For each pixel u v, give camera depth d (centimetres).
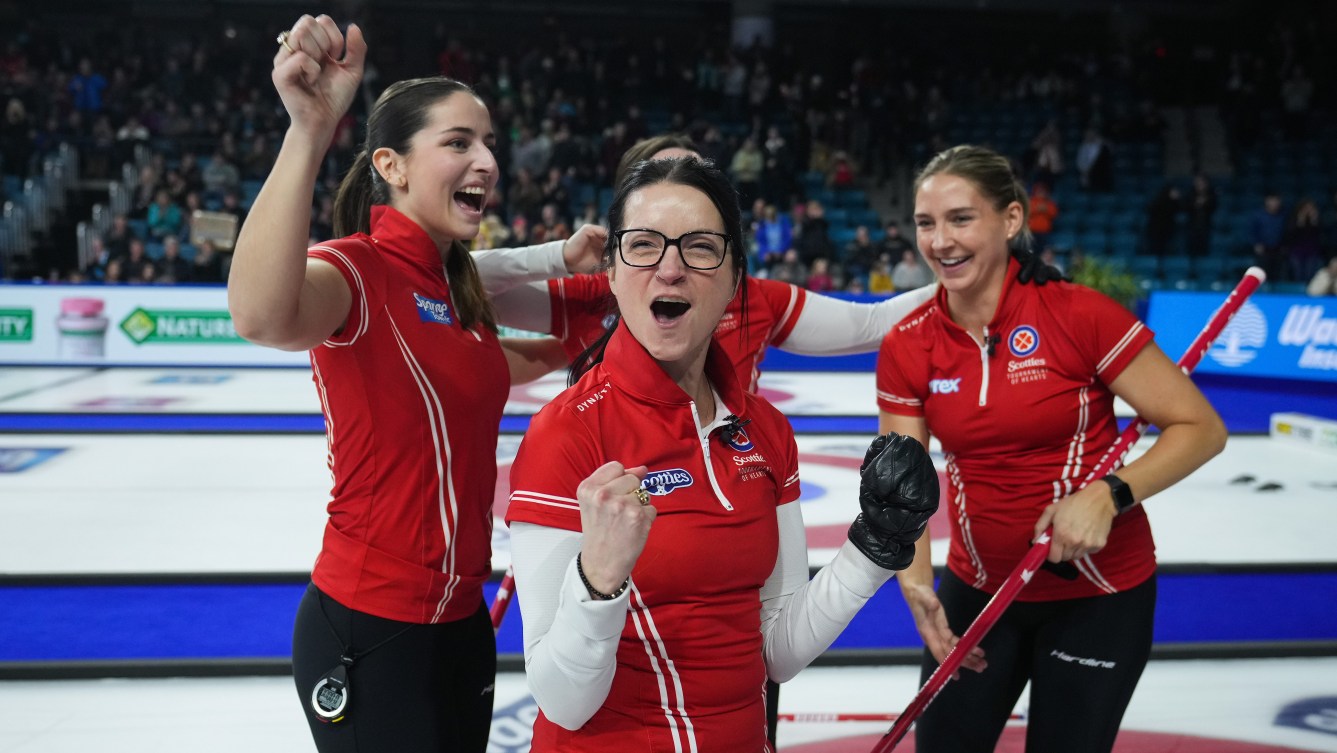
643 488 242
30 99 2633
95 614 633
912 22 3372
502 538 778
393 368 309
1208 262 2362
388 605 309
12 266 2228
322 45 267
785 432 284
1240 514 901
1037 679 371
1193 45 3388
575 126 2664
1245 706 520
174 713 500
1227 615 655
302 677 316
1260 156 2783
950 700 380
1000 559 377
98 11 3209
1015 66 3119
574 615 220
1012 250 378
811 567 717
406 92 329
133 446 1145
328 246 307
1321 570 744
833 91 3250
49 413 1326
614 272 258
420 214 331
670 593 248
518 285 426
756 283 438
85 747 465
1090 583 362
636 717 249
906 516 250
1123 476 342
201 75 2811
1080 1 3247
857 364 1966
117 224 2067
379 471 310
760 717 261
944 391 377
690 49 3419
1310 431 1218
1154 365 354
